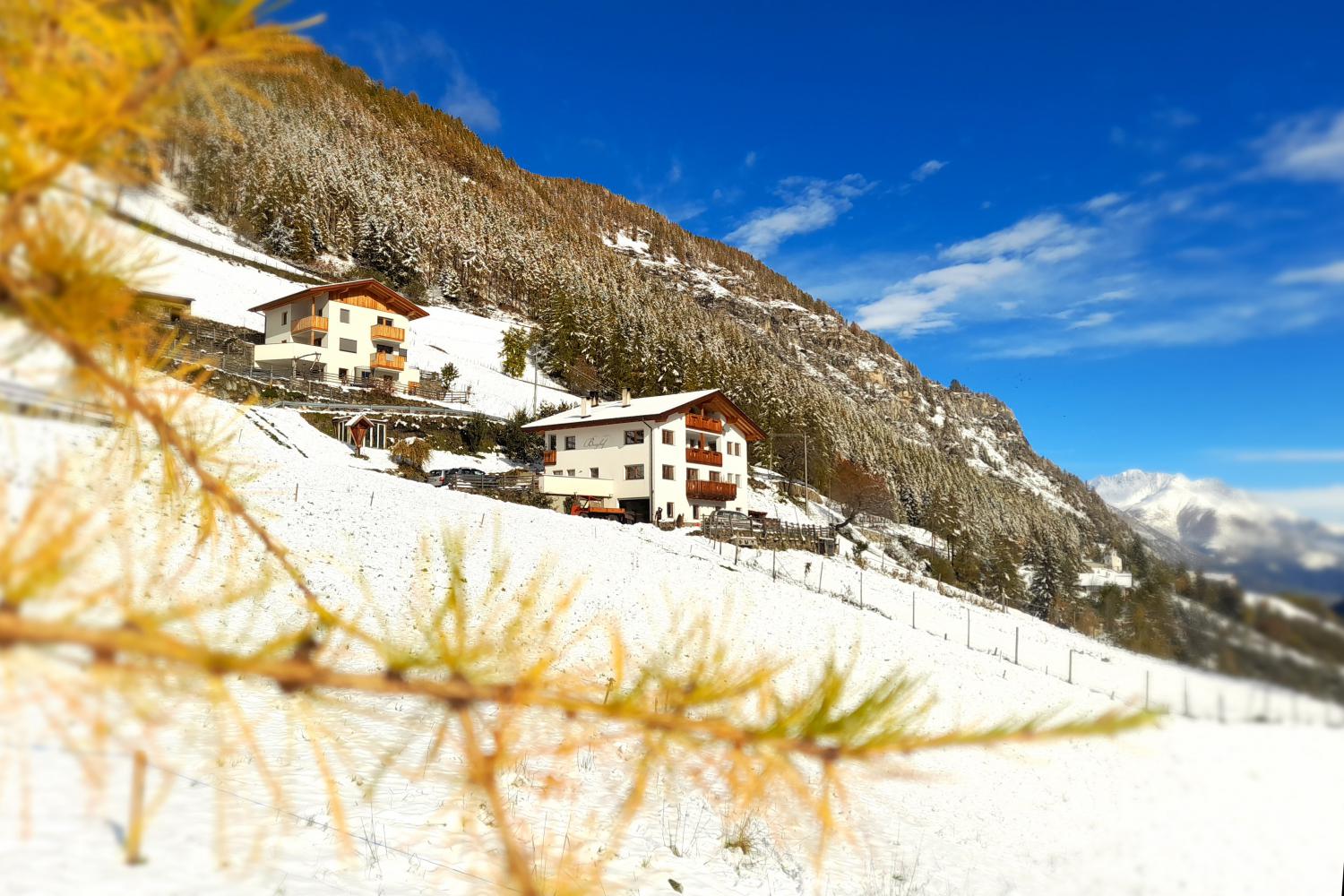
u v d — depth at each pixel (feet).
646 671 3.66
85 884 11.46
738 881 20.92
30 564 2.84
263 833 4.92
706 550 91.86
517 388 195.31
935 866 20.02
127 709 3.03
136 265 4.12
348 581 41.45
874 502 224.12
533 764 24.38
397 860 15.92
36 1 3.54
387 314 156.15
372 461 107.55
